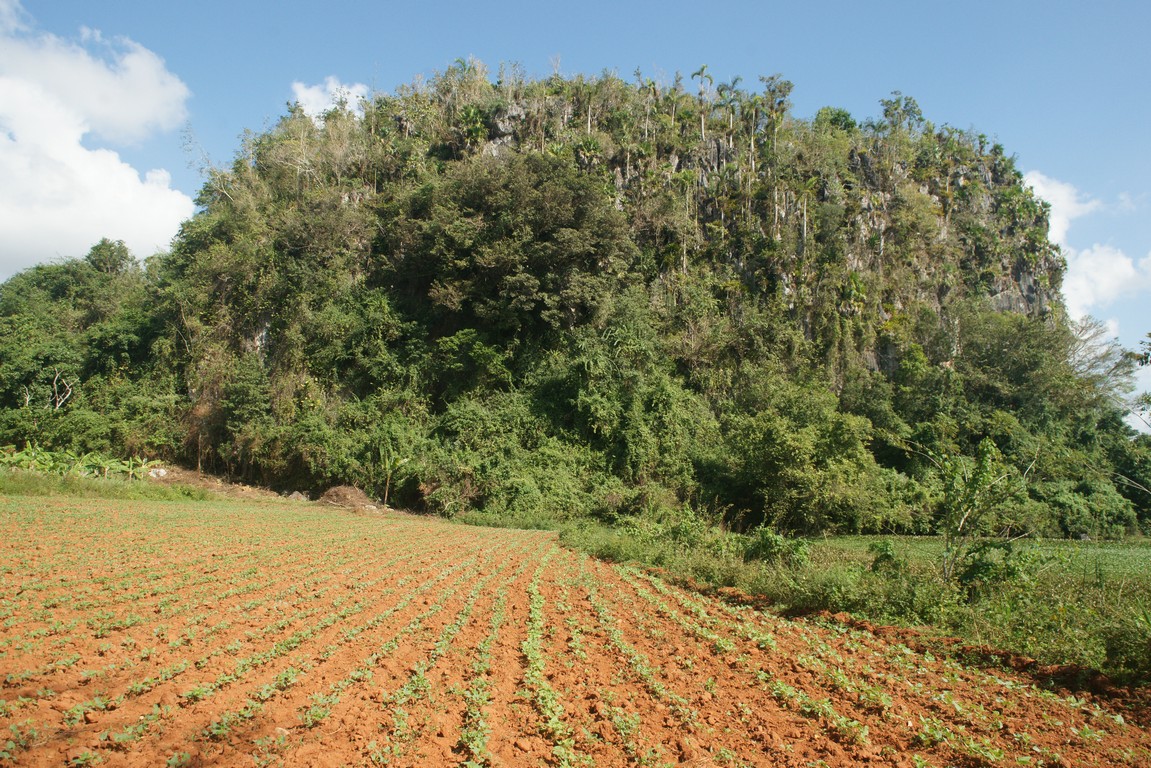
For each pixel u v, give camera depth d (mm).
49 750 5355
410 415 38969
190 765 5309
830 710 6570
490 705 6742
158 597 11016
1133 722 6730
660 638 9805
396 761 5523
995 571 11766
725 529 30484
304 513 29234
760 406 40156
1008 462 40656
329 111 63250
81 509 23094
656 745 5855
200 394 42906
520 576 14992
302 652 8398
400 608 11086
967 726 6484
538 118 55781
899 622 10766
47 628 8664
